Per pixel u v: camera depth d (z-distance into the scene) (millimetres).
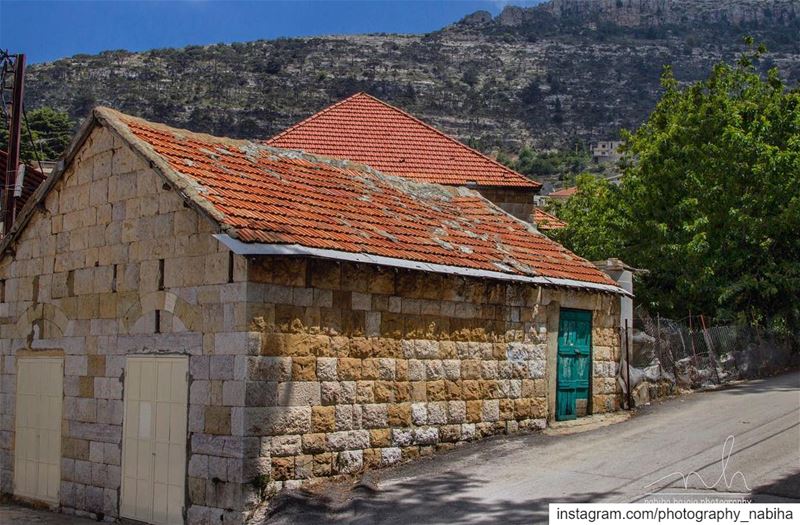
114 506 12438
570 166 131875
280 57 162625
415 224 14758
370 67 169750
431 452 13148
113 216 13039
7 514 13359
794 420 14922
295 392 11156
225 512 10680
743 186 24000
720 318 22906
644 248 24375
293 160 15188
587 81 180000
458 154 25875
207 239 11383
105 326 12984
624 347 17609
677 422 15594
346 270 11961
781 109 25328
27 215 14602
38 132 54594
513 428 14695
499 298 14586
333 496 10922
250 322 10742
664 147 24875
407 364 12836
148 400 12039
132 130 12828
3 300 15281
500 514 10125
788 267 23578
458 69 182750
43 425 14070
